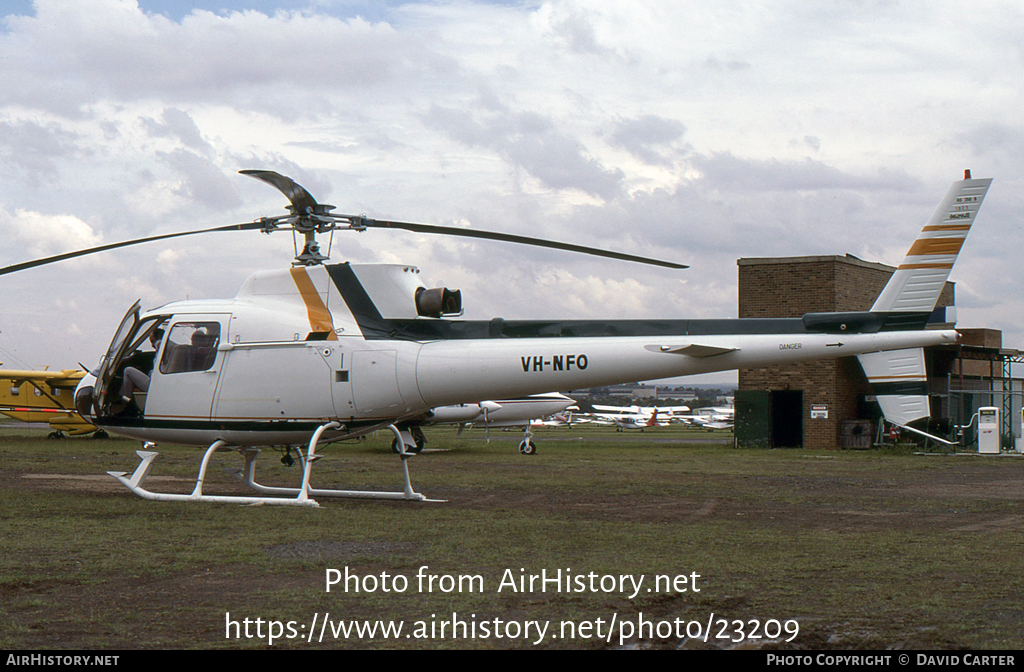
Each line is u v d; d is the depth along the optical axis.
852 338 11.88
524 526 9.69
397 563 7.50
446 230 10.98
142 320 12.49
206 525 9.47
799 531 9.62
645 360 11.66
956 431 28.41
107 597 6.21
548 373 11.75
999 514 11.38
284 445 12.45
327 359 11.87
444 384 11.77
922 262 12.17
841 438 28.39
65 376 30.56
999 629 5.56
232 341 12.06
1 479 15.07
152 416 12.27
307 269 12.27
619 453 25.72
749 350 11.73
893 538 9.11
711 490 14.30
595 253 10.76
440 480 15.70
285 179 10.41
